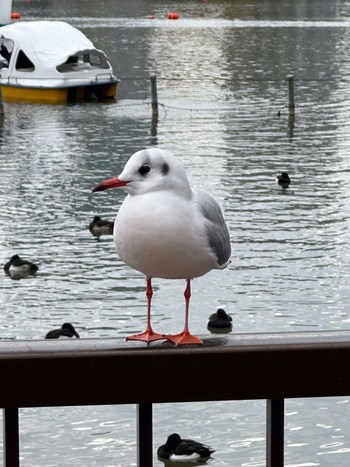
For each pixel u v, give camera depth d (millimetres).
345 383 4012
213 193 28359
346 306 18703
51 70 48062
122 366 3928
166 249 4551
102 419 13984
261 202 27172
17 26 49344
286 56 66500
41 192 29016
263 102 47000
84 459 12914
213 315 17734
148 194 4602
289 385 4000
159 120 42344
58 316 18250
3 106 46719
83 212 26562
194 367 3957
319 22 97875
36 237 23906
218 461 13031
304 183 29750
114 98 49344
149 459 3992
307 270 20828
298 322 17953
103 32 85938
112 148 36281
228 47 72312
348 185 29484
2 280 20344
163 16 106500
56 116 43812
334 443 13398
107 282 20219
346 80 54719
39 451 13094
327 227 24406
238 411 14344
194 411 14367
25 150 35875
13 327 17688
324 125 40719
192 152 35094
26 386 3893
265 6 121375
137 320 18000
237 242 22953
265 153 34875
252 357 3973
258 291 19531
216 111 44469
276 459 4047
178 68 60531
